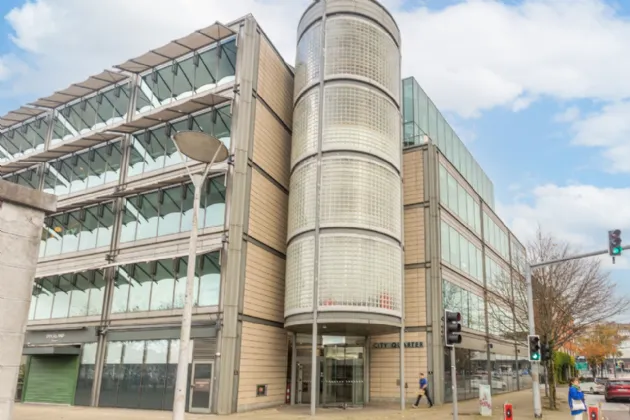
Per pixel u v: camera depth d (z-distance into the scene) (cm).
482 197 4303
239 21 2523
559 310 2564
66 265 2730
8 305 831
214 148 1339
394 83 2634
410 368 2619
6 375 812
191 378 2083
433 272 2741
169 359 2191
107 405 2300
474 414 2077
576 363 5706
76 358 2481
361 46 2509
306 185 2364
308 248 2264
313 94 2472
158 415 1941
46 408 2238
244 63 2414
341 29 2517
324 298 2158
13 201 863
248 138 2334
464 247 3378
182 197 2408
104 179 2769
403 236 2748
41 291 2792
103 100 2967
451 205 3216
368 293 2195
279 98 2702
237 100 2380
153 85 2748
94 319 2509
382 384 2595
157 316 2295
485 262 3841
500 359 3812
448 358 2742
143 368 2252
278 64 2730
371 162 2369
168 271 2333
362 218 2269
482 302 3584
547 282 2617
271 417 1888
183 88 2612
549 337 2498
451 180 3284
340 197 2278
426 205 2878
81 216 2772
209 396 2020
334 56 2477
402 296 2392
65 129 3123
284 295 2522
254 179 2366
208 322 2100
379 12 2623
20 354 835
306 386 2489
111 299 2483
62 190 2950
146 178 2580
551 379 2431
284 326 2344
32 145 3269
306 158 2405
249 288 2227
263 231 2398
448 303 2875
